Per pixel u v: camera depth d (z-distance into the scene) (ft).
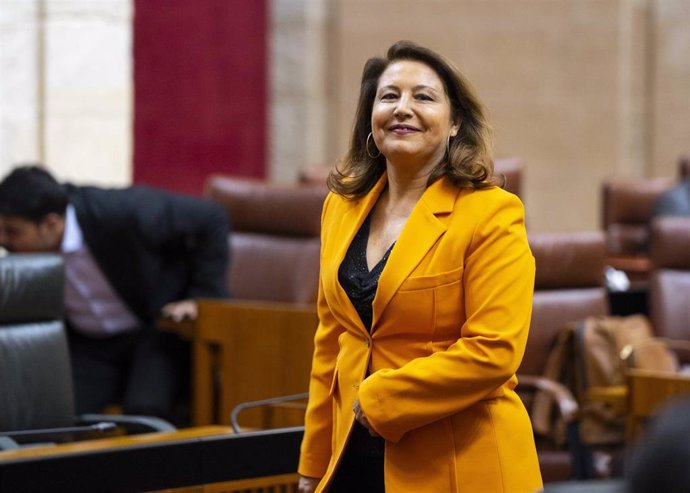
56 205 34.12
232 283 41.24
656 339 41.27
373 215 21.22
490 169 20.39
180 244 37.17
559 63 68.69
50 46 52.06
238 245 41.73
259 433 22.20
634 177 70.03
